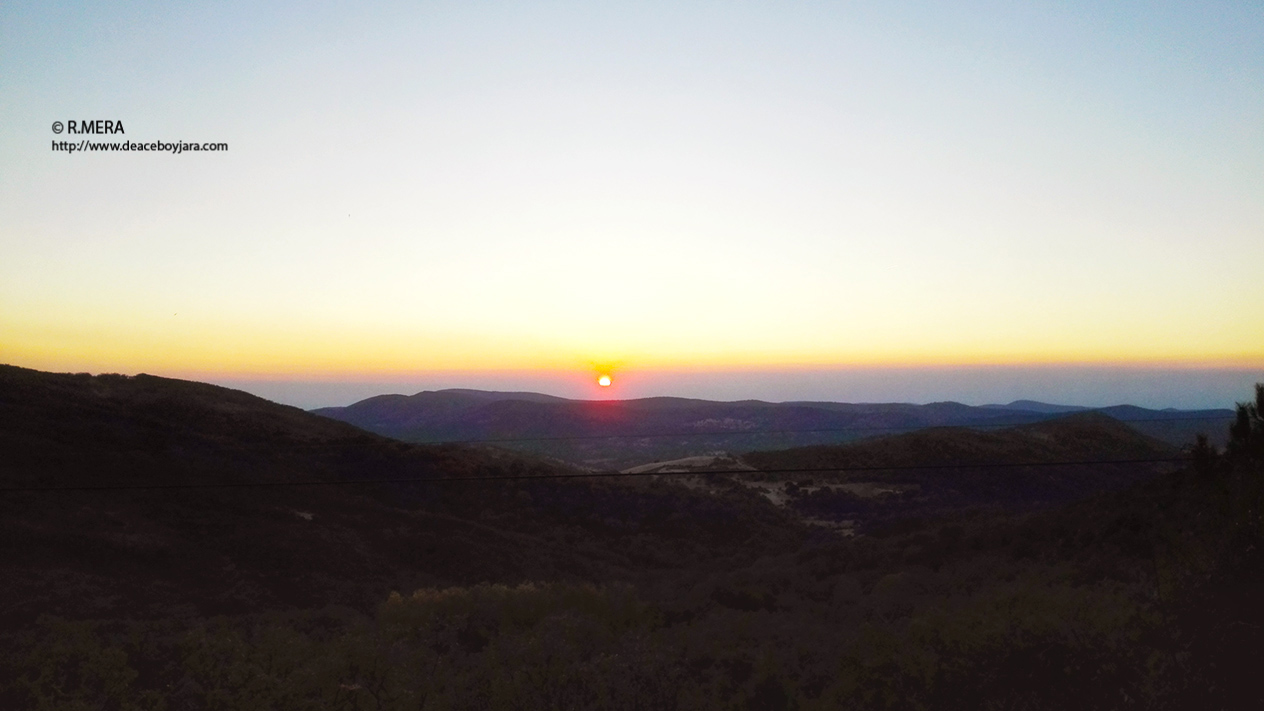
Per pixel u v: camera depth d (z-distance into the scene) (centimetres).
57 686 1431
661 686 1379
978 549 3238
